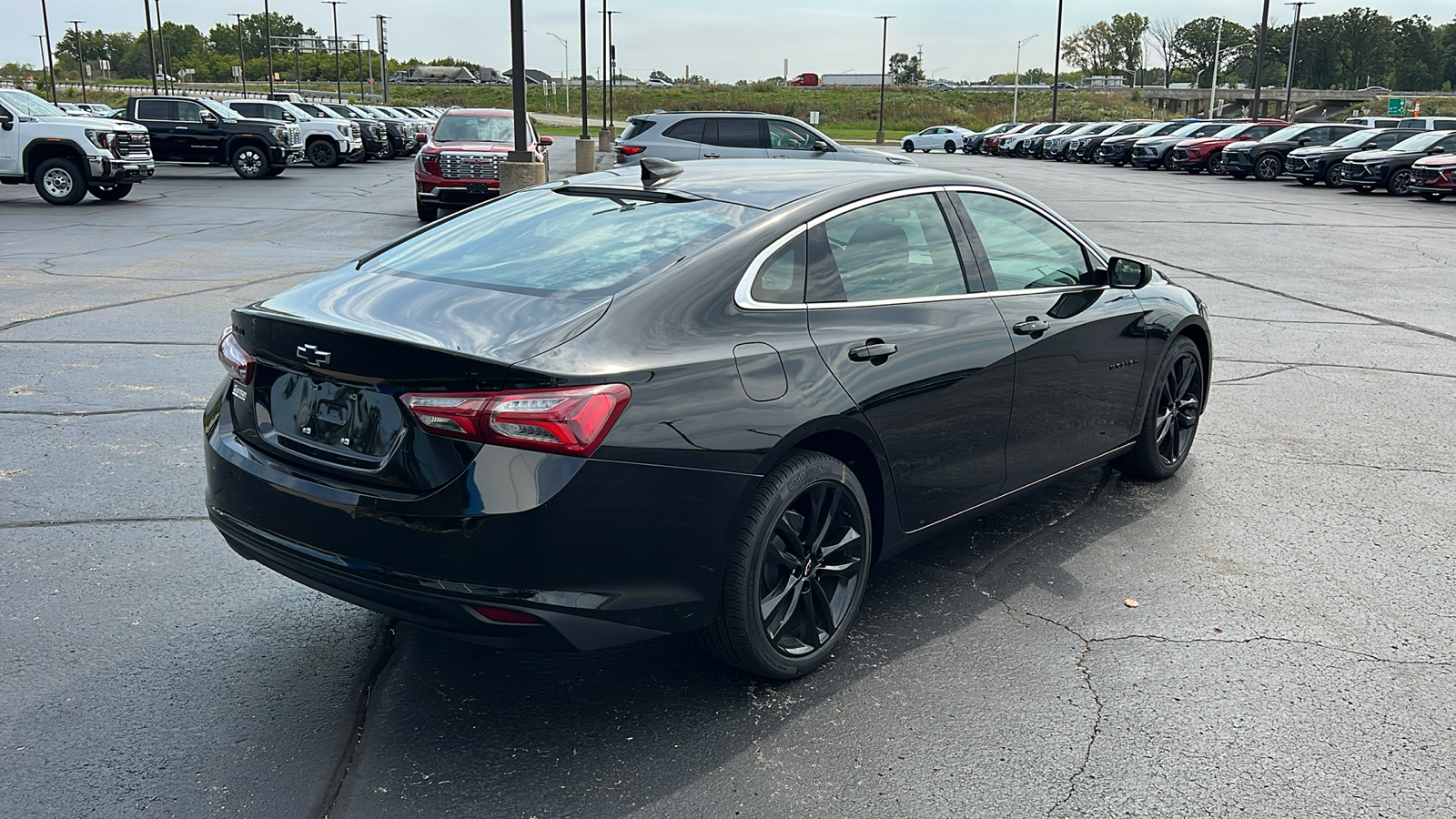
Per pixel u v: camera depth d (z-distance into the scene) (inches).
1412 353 333.1
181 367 283.3
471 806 108.4
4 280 417.1
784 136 679.7
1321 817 108.7
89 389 260.4
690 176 153.6
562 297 120.2
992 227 161.8
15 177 743.1
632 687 132.3
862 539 137.3
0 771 112.6
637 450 110.0
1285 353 331.6
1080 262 179.3
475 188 658.2
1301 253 582.2
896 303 141.3
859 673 136.2
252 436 126.6
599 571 110.3
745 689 132.0
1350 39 6245.1
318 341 114.7
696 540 115.7
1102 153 1632.6
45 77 4338.1
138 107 1053.8
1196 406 212.1
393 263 140.7
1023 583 163.2
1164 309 192.5
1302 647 144.2
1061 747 120.5
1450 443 238.2
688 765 116.1
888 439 136.8
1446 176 935.7
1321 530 186.2
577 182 162.4
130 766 114.2
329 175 1141.7
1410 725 125.5
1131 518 190.7
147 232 593.0
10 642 140.5
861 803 110.4
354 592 114.2
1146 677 136.1
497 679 133.9
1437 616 153.9
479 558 106.7
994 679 135.2
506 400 105.3
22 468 205.3
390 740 120.2
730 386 117.9
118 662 136.3
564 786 112.1
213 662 137.2
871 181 147.9
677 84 5511.8
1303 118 4690.0
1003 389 154.1
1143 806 110.3
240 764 115.0
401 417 110.7
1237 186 1178.6
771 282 128.3
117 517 183.0
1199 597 159.2
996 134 2053.4
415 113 1806.1
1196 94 4658.0
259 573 163.6
